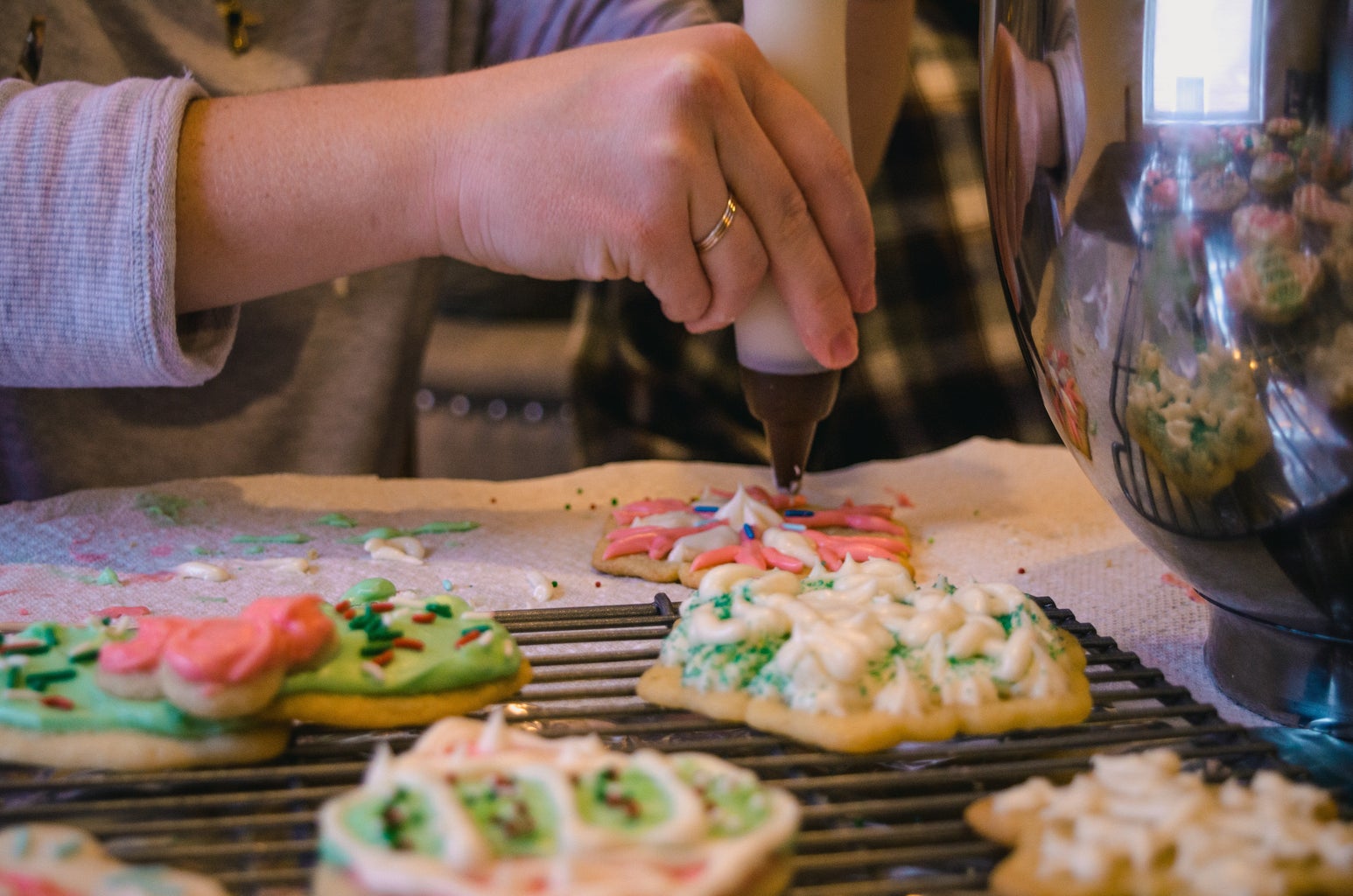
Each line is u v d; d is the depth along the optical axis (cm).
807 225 60
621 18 83
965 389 108
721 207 59
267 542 64
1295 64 45
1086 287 50
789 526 63
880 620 51
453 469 112
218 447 83
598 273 61
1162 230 47
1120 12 47
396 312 86
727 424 107
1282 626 51
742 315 63
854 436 109
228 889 44
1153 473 50
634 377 107
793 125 60
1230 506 49
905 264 107
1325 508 47
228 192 60
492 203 60
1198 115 46
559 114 59
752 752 49
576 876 41
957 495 71
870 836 45
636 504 67
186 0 78
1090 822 45
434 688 50
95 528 65
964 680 50
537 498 71
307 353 85
